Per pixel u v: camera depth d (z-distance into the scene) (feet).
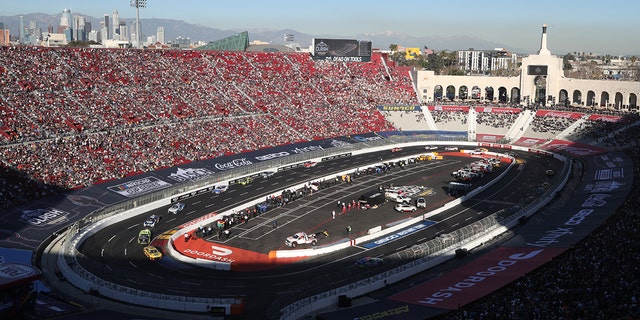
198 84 476.13
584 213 260.21
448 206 304.50
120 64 449.89
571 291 154.61
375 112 553.64
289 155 428.56
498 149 499.51
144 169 350.02
